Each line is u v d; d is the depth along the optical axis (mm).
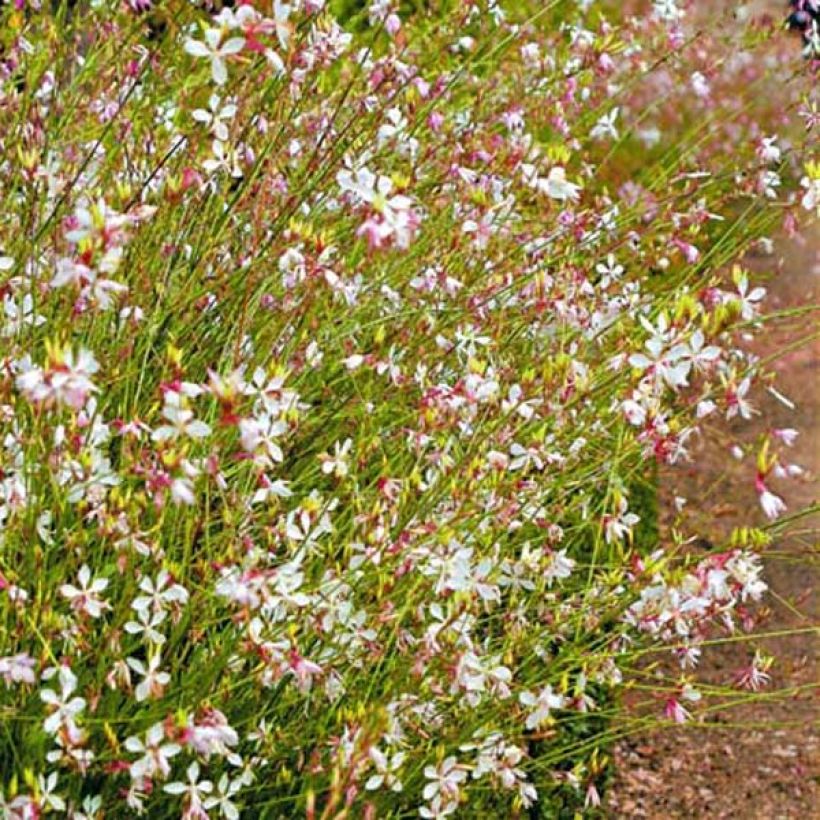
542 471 5469
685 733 7578
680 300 4402
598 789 6656
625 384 5309
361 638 4500
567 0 9344
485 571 4426
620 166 10875
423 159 6137
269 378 4246
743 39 7863
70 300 4074
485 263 6328
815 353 11344
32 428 4344
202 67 6539
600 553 7582
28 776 3680
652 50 7875
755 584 4719
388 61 5973
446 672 4637
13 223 5340
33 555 4227
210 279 5516
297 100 5566
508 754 4742
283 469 5430
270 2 4223
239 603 4191
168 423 4816
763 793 7145
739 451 6574
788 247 12414
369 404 5332
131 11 5895
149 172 5777
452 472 4738
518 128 6676
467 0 6559
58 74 5879
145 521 4777
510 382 5832
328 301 5734
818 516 9555
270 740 4449
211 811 4578
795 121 10711
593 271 7336
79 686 4352
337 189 5992
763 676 5246
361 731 3715
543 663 5785
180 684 4523
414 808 5234
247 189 5371
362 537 4664
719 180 6840
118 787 4457
